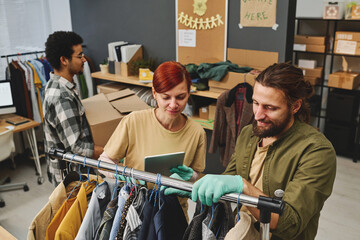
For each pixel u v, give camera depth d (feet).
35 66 13.84
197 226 3.57
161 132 5.36
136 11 14.03
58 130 7.37
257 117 3.96
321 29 15.38
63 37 7.47
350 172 13.47
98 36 15.61
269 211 3.16
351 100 13.96
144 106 8.21
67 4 16.10
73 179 4.50
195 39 12.71
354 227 10.32
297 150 4.09
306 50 14.89
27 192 12.61
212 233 3.35
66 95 7.38
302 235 4.21
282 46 10.87
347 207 11.24
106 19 15.06
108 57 15.37
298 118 4.33
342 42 13.94
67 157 4.29
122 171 3.92
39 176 13.09
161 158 4.45
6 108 13.24
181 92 4.73
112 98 8.70
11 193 12.55
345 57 14.90
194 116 12.84
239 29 11.60
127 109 8.02
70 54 7.54
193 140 5.50
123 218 3.89
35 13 15.12
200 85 11.85
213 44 12.33
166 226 3.85
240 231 3.30
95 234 4.20
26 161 14.96
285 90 3.76
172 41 13.42
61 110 7.23
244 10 11.27
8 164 14.67
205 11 12.14
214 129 11.07
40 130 15.69
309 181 3.82
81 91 15.34
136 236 3.82
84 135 7.61
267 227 3.22
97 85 15.71
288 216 3.56
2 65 14.70
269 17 10.84
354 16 13.55
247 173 4.72
